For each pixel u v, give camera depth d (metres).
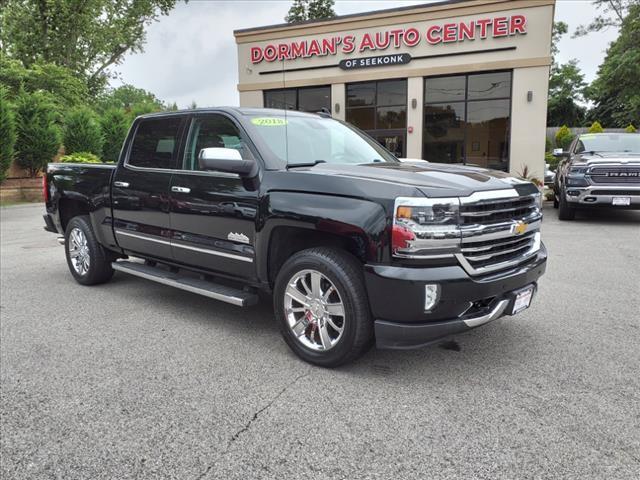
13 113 16.78
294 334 3.78
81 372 3.62
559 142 32.50
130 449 2.69
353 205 3.34
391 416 2.99
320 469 2.50
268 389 3.35
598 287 5.71
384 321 3.27
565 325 4.51
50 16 28.83
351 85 20.53
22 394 3.30
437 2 18.48
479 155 19.09
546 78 17.58
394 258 3.18
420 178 3.46
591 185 10.45
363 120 20.58
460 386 3.36
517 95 18.03
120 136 21.50
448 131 19.41
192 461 2.58
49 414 3.04
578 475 2.43
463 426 2.87
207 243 4.33
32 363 3.78
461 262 3.23
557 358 3.80
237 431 2.85
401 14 19.00
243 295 4.14
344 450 2.66
